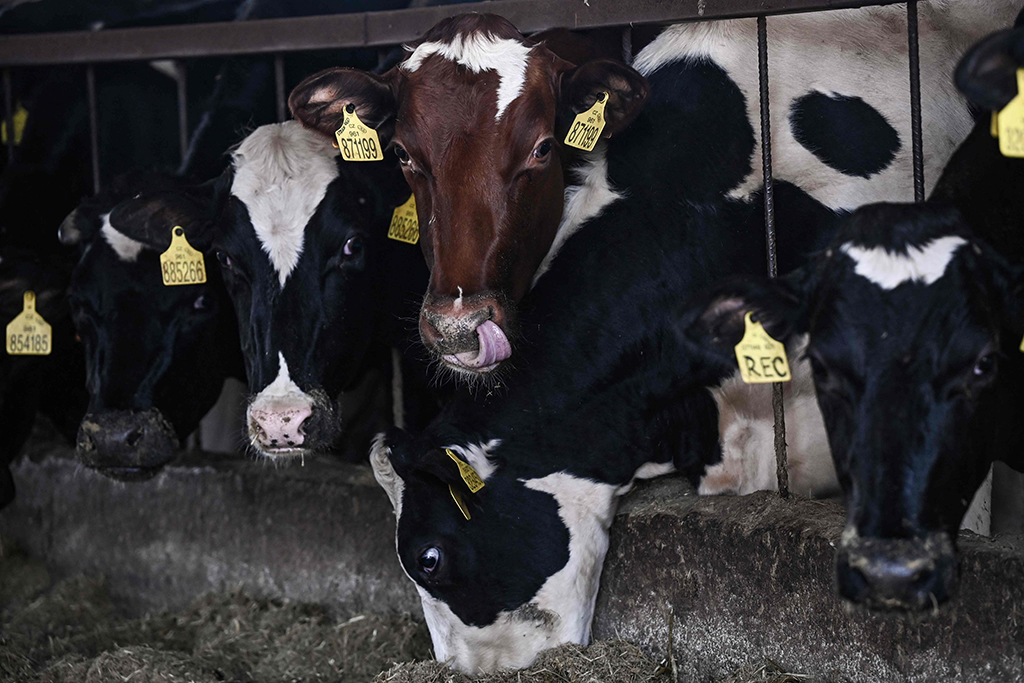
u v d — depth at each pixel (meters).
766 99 3.92
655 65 4.30
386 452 3.94
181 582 5.43
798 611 3.59
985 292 2.82
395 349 5.14
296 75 5.51
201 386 4.93
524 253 3.76
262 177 4.34
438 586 3.80
